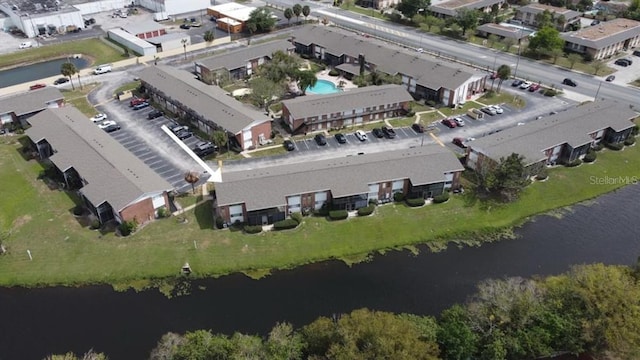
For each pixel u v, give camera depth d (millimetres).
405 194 77000
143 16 170750
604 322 49781
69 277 63688
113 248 67500
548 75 120812
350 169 75250
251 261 66250
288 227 71062
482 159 81688
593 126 89688
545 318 50812
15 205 76000
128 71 125500
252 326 57375
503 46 139375
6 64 131500
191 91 101375
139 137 93938
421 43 141875
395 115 102500
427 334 48938
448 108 106125
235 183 71562
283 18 163625
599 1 179875
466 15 143750
